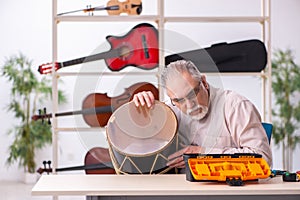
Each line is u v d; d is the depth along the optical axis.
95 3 6.72
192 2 6.73
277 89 6.58
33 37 6.83
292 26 6.81
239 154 2.07
